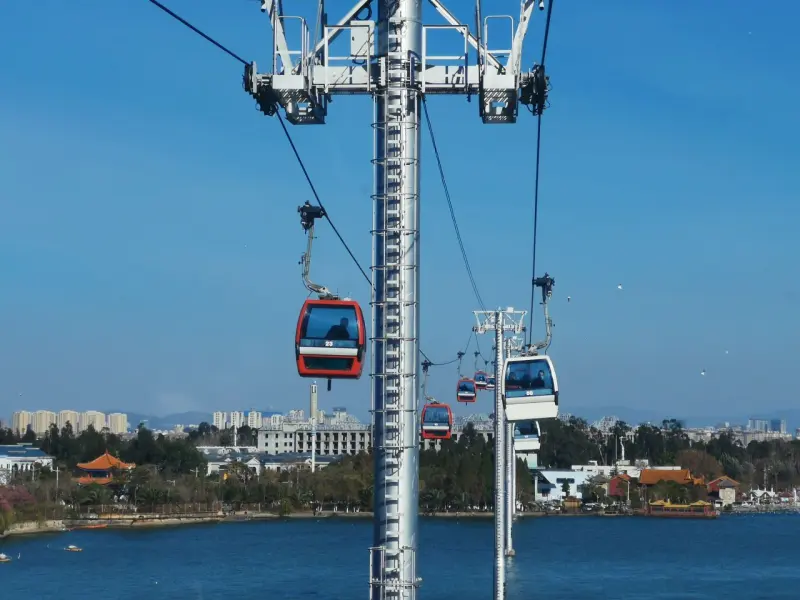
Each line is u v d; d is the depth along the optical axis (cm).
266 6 3186
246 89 3225
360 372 3428
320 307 3428
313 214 3488
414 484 3142
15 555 14762
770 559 14862
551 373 4878
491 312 8844
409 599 3086
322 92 3275
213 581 11869
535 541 17762
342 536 18138
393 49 3194
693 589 11562
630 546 16812
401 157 3156
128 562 13800
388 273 3131
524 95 3309
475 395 10812
